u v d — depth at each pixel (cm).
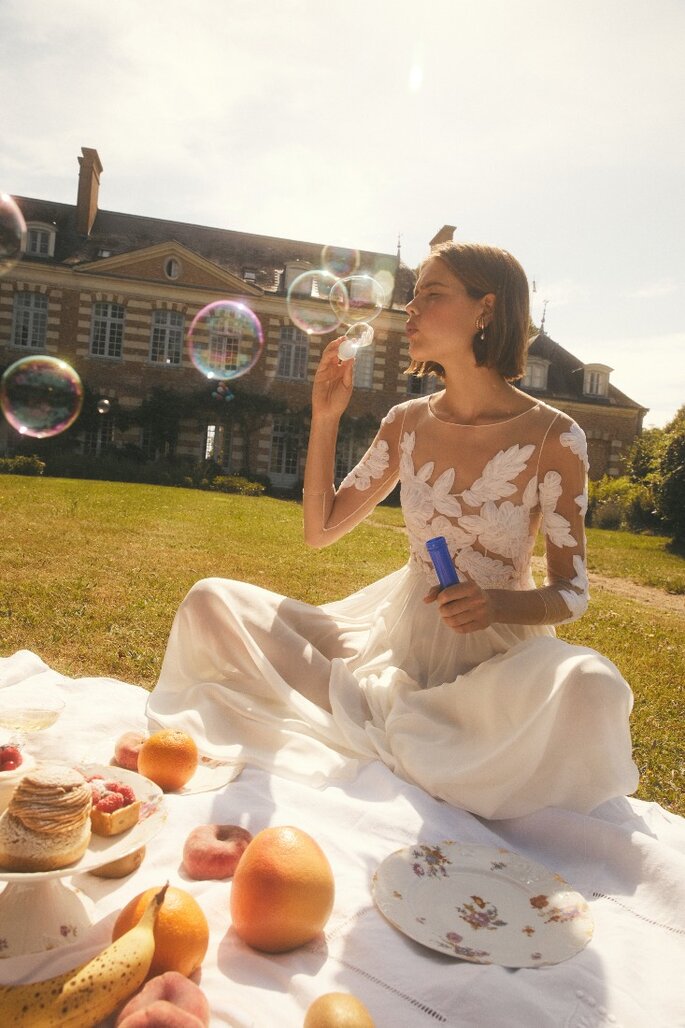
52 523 1130
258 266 3225
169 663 282
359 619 300
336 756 240
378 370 3184
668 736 433
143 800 183
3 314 2878
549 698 214
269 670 261
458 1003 146
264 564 947
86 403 2866
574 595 239
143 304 2958
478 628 217
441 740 236
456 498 258
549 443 248
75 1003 127
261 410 3055
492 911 176
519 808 222
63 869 150
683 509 1944
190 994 131
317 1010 127
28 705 248
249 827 203
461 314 248
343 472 3180
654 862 197
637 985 159
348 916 171
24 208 3064
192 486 2656
